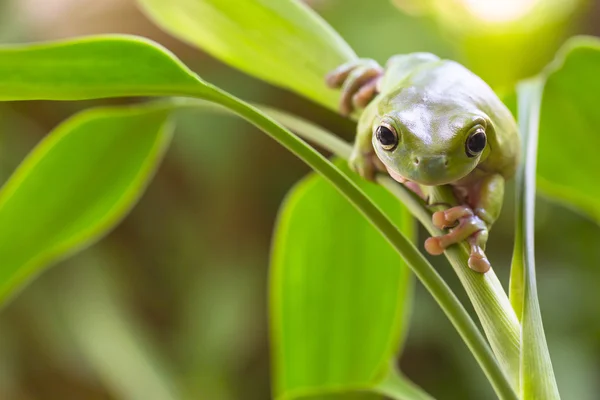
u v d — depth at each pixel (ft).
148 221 3.33
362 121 1.31
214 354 3.13
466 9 3.41
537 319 1.22
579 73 1.49
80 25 3.24
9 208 1.46
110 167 1.47
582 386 2.78
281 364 1.56
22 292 2.92
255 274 3.38
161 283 3.33
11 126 3.11
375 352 1.55
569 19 3.44
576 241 3.25
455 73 1.30
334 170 1.24
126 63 1.26
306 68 1.41
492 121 1.29
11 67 1.26
